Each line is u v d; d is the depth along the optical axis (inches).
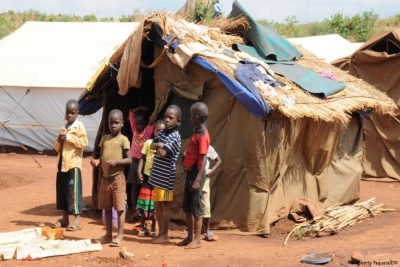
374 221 385.4
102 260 282.7
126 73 364.5
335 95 387.5
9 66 774.5
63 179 349.1
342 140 427.5
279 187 361.4
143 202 338.0
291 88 363.3
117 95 420.2
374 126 587.8
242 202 345.7
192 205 310.0
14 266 273.3
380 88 577.9
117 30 858.8
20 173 600.7
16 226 357.4
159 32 362.6
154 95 419.2
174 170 315.6
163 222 318.3
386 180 585.6
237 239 336.5
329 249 304.2
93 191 406.9
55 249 292.4
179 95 367.2
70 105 341.4
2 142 772.6
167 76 373.4
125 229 357.7
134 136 376.2
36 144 765.9
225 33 410.6
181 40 358.6
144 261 281.9
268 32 422.6
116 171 309.0
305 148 382.9
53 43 821.2
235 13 409.1
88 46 812.6
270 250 306.5
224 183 351.3
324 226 349.4
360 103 396.2
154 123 376.8
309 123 371.9
